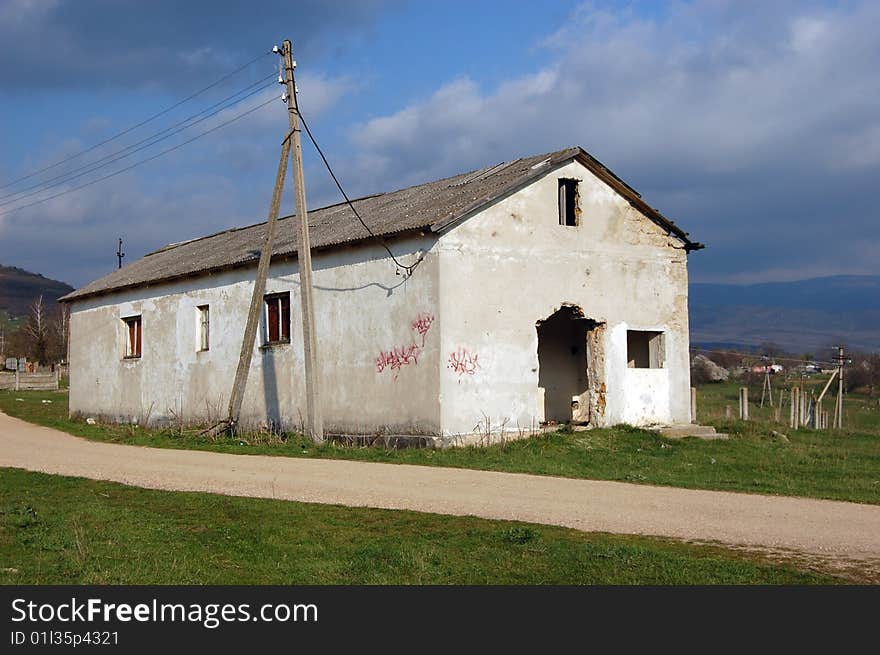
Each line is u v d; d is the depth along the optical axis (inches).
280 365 916.6
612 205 868.6
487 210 781.9
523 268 799.7
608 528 418.0
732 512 460.4
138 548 390.3
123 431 998.4
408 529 419.2
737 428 944.3
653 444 800.3
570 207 852.6
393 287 791.7
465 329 759.1
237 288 989.2
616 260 866.1
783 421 1091.3
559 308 821.9
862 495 542.9
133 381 1164.5
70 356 1318.9
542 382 902.4
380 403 798.5
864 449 860.0
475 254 770.2
